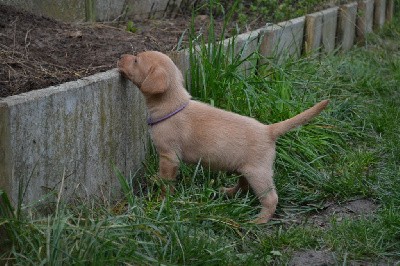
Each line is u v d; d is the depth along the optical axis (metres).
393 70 9.83
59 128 5.08
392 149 7.18
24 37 6.53
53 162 5.05
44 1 7.62
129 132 6.05
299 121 5.71
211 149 5.67
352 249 5.20
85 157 5.42
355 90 8.76
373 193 6.25
